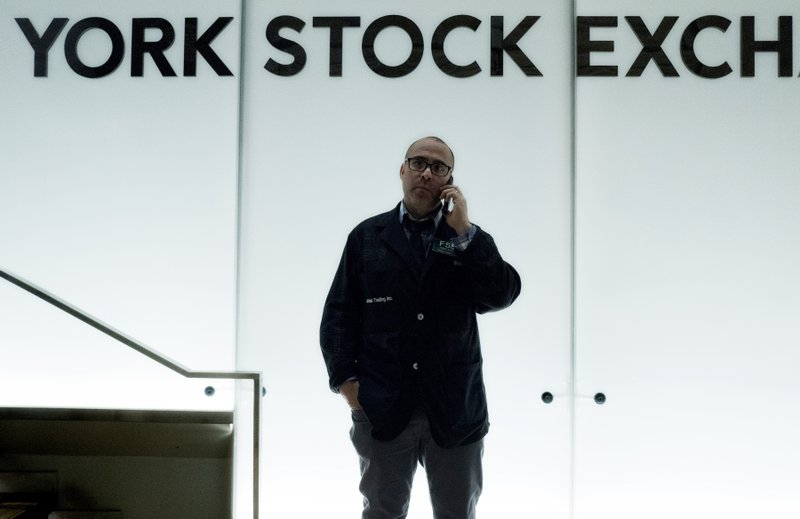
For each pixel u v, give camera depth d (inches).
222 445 115.8
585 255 139.4
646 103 139.3
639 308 139.2
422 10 141.2
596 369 139.3
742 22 139.0
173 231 142.3
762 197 139.0
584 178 139.6
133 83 142.7
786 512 138.5
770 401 138.8
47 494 114.9
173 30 142.8
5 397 142.7
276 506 141.2
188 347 141.6
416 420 125.5
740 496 138.9
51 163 143.2
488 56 140.8
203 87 142.3
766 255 138.7
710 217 139.3
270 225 141.7
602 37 139.8
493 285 124.8
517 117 140.3
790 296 138.6
